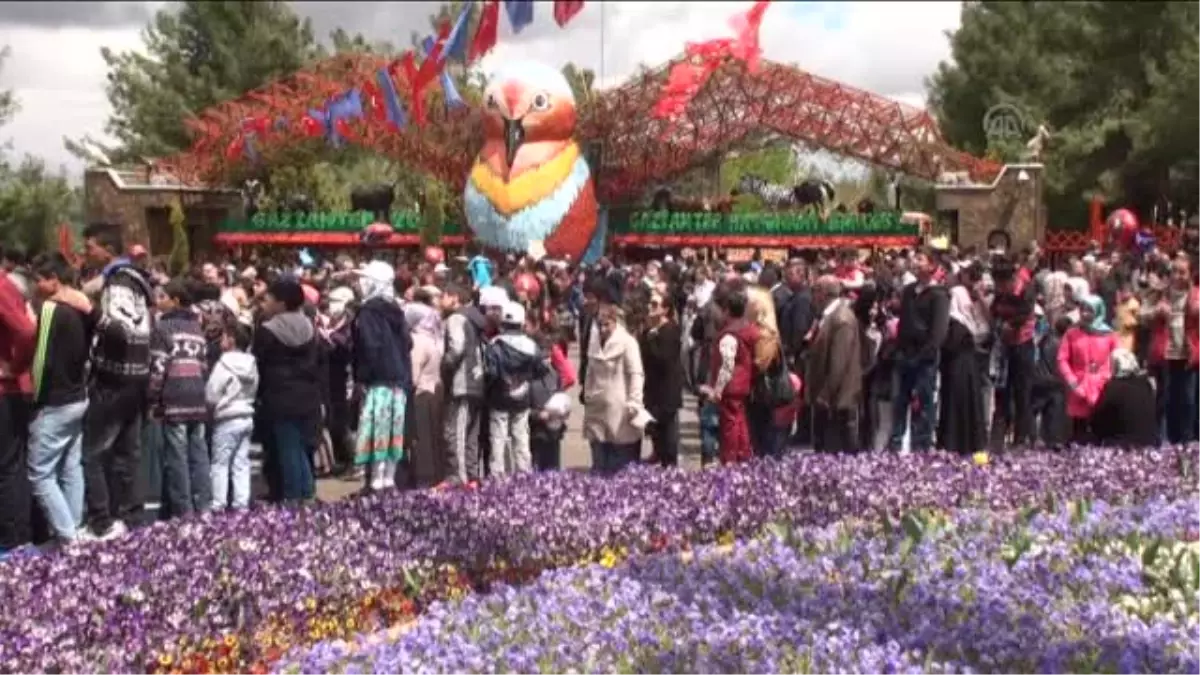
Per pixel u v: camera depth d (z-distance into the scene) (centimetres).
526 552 866
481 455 1255
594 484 1065
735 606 637
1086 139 4231
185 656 644
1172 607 628
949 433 1334
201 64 5544
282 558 802
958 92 5584
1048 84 5150
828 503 998
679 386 1302
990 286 1534
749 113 4044
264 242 4291
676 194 4581
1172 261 1546
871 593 658
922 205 4784
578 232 3919
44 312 984
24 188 3122
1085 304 1254
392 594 777
